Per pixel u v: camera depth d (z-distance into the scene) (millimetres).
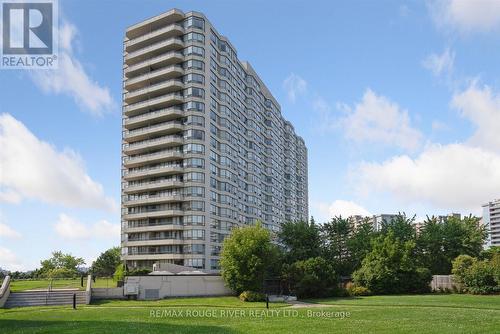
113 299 49438
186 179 89312
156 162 93812
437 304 43125
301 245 80000
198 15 95438
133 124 96812
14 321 29719
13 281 69562
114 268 119062
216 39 99875
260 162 119062
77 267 116000
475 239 86750
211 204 91312
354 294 61500
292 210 144125
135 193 95500
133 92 96875
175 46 95125
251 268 52625
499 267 60188
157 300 49281
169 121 94188
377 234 88688
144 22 98375
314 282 57094
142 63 97000
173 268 65688
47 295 45719
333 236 94438
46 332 24000
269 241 56469
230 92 102875
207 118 93000
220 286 55281
